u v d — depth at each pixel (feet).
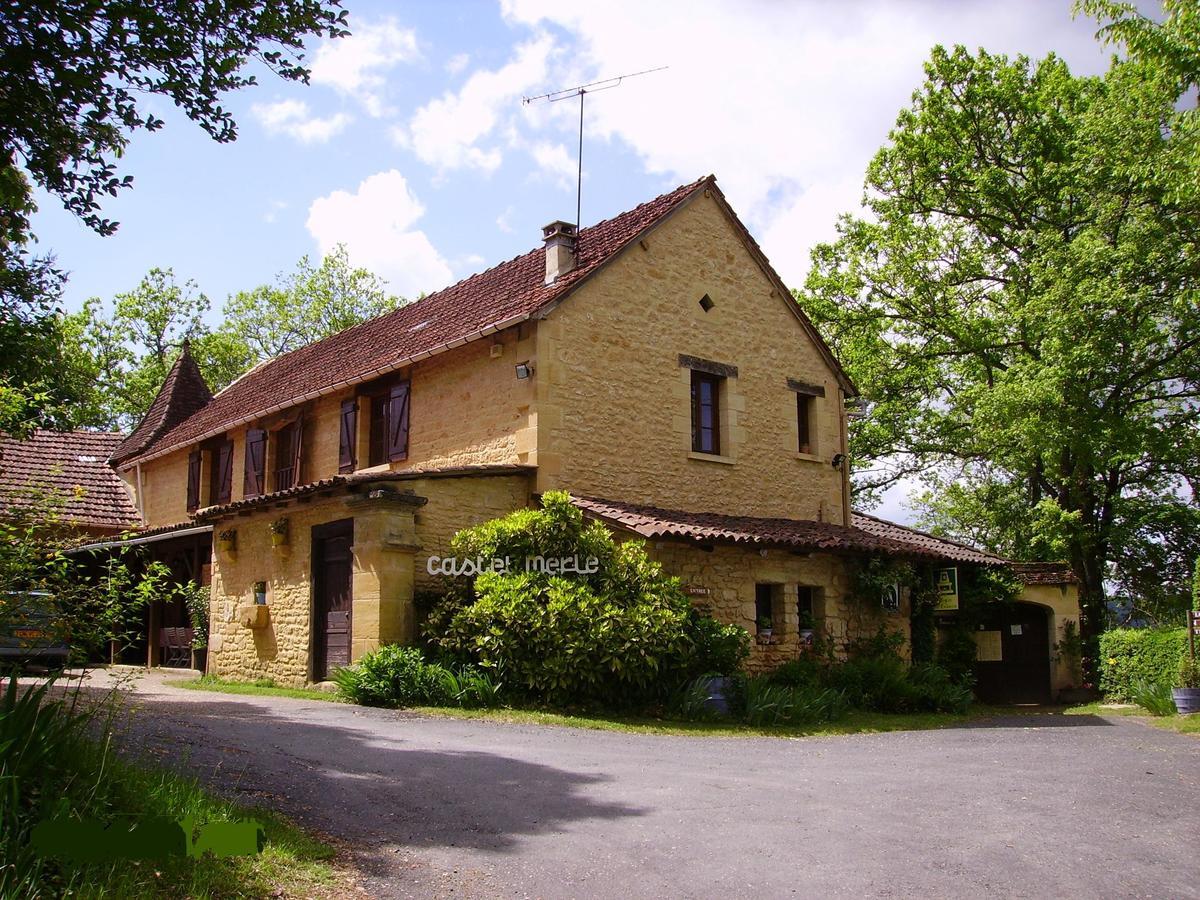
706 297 54.44
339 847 17.49
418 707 36.45
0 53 21.77
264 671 47.75
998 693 63.31
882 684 47.57
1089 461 65.82
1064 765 29.25
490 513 44.09
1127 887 17.11
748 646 42.42
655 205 54.39
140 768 19.43
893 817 21.39
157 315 124.67
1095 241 62.75
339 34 24.93
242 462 66.18
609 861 17.51
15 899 12.87
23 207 28.22
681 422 51.72
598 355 48.19
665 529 41.34
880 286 83.92
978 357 77.92
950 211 83.56
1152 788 25.57
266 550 48.91
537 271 53.16
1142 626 80.84
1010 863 18.12
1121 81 61.41
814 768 28.02
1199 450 65.46
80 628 21.42
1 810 13.92
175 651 61.36
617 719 36.70
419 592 41.32
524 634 37.63
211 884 14.74
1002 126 80.74
